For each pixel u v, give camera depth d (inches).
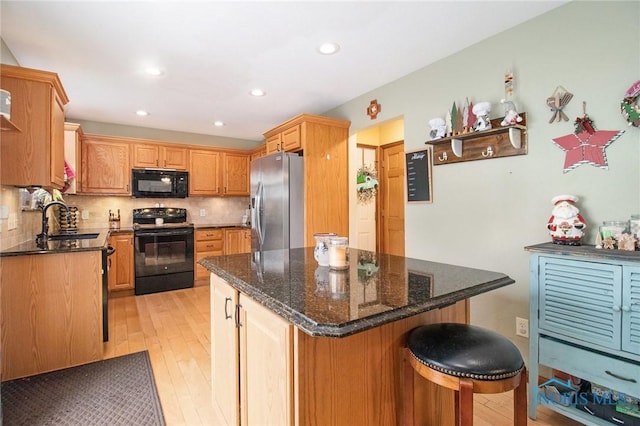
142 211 187.3
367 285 48.8
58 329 88.2
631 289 56.4
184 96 134.3
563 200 72.6
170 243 174.6
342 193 143.4
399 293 44.5
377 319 36.3
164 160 184.2
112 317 130.7
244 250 195.9
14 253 82.6
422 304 41.0
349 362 43.9
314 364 40.5
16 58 98.7
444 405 55.8
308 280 51.8
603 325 59.7
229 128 189.6
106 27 82.9
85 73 110.6
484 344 43.8
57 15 77.4
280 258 72.4
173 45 92.5
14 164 84.0
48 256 86.8
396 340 49.4
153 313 135.9
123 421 67.3
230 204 218.2
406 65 107.4
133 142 175.8
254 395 49.5
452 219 101.0
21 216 102.4
